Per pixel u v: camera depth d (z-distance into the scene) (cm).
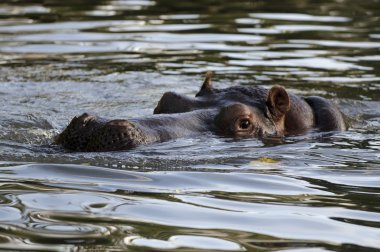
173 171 1159
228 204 1017
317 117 1539
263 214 980
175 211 977
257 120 1435
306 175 1173
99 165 1159
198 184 1102
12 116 1516
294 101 1531
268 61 2162
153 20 2702
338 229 930
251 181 1128
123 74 2014
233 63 2136
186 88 1866
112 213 955
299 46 2341
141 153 1224
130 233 889
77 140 1234
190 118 1386
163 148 1262
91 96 1770
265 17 2766
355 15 2816
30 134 1358
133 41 2389
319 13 2847
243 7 2953
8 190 1034
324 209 1007
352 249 862
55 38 2422
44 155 1204
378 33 2516
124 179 1102
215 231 912
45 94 1778
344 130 1520
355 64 2136
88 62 2148
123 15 2783
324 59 2188
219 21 2681
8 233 875
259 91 1512
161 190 1062
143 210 974
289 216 975
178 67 2094
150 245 854
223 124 1396
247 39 2425
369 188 1105
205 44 2361
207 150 1285
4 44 2341
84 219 930
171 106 1455
